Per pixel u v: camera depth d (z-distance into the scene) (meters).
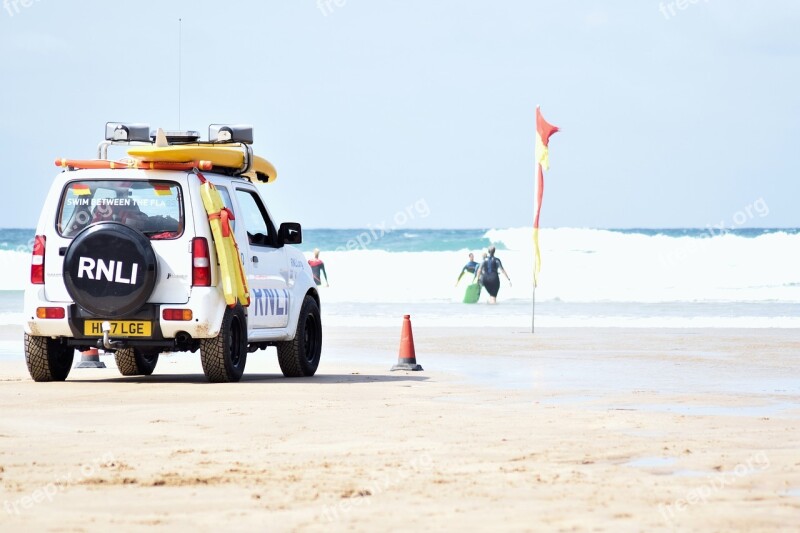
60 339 28.02
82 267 26.64
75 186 27.50
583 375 31.38
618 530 12.14
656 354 39.22
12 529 12.15
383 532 12.03
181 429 19.61
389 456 16.81
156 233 27.06
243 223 28.69
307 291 32.16
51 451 17.23
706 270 109.19
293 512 12.99
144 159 27.16
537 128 52.28
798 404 24.19
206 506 13.31
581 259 114.88
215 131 29.84
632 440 18.41
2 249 168.25
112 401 23.78
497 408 22.81
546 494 14.01
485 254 83.81
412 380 29.80
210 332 27.02
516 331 52.72
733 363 35.50
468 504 13.41
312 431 19.38
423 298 90.50
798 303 80.06
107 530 12.09
